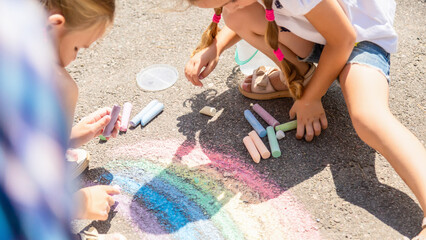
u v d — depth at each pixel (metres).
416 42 2.98
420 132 2.42
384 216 2.04
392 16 2.48
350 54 2.30
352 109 2.15
